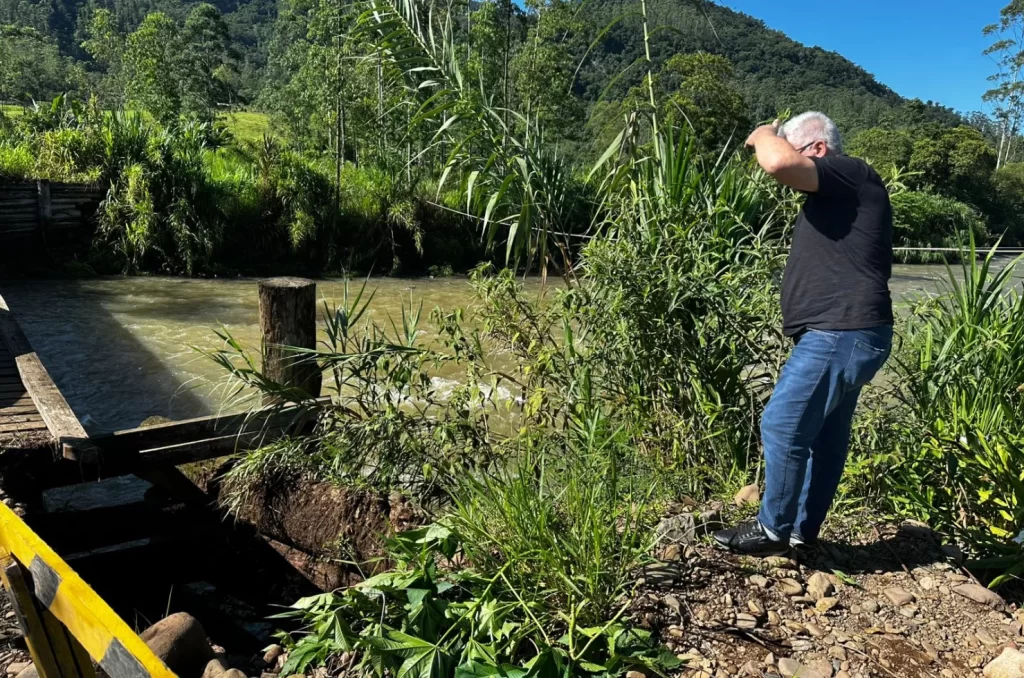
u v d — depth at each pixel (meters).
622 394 4.15
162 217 17.94
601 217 4.75
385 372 3.99
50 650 1.94
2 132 18.86
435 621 2.64
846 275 2.91
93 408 8.39
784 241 4.41
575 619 2.67
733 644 2.74
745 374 4.87
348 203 20.62
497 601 2.64
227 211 18.98
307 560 4.23
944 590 3.16
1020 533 3.40
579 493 3.02
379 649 2.45
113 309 13.70
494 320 4.19
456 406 3.99
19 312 12.92
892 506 3.81
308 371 4.65
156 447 4.67
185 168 18.41
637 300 3.98
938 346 4.74
